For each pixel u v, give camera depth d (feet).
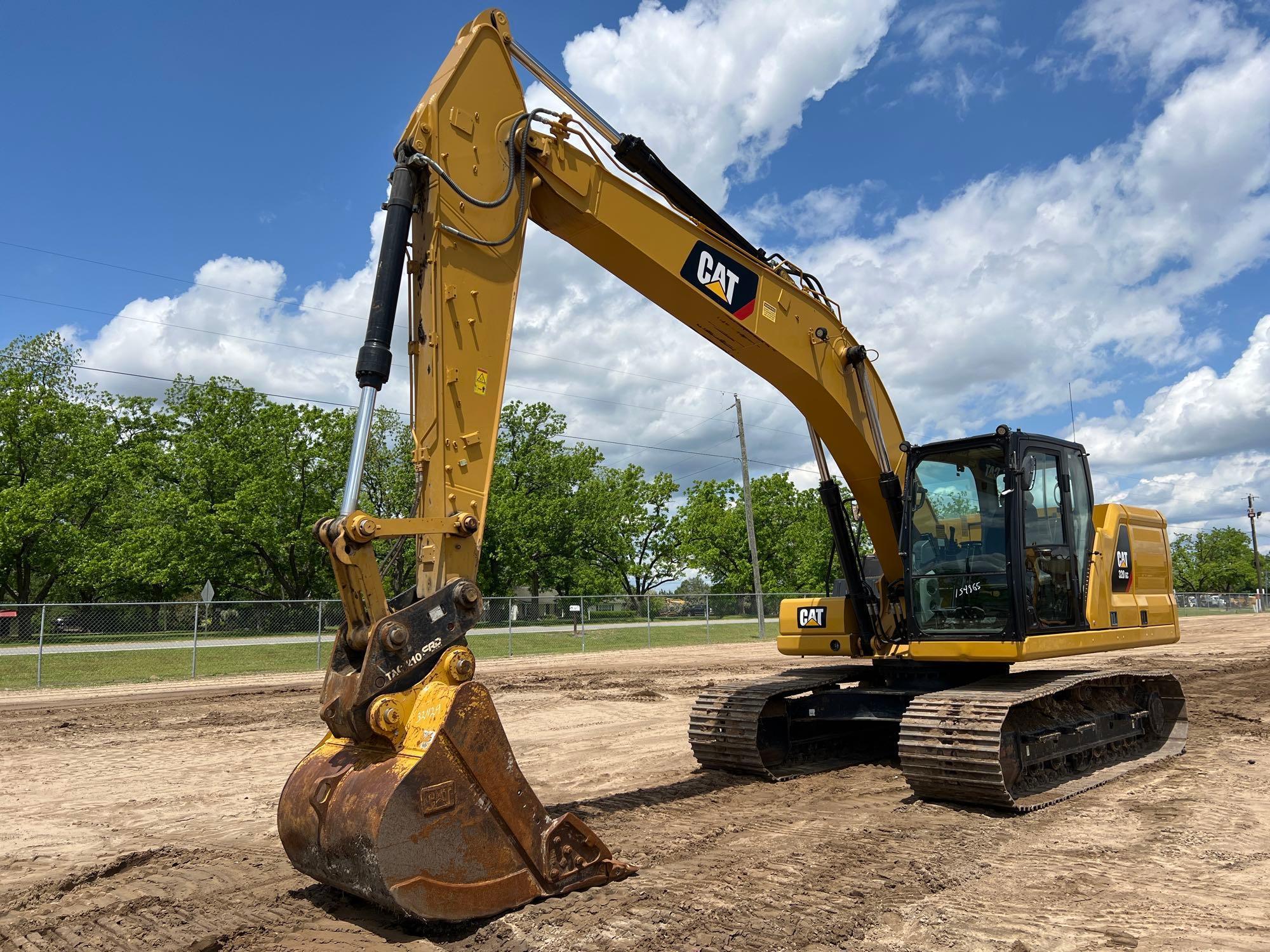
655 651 93.15
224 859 19.76
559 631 103.65
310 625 77.97
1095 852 19.52
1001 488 26.61
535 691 55.62
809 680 29.71
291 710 47.26
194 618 66.69
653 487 197.26
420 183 17.84
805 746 30.25
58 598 125.08
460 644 15.70
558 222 20.89
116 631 70.69
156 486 122.11
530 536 150.71
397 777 14.05
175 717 44.86
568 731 39.83
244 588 116.98
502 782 15.25
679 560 188.75
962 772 22.99
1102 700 30.22
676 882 16.98
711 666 74.13
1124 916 15.65
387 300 16.52
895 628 29.43
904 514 27.91
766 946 14.08
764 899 16.10
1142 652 82.84
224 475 113.50
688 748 34.55
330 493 118.62
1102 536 29.32
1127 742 31.01
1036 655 25.44
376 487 117.19
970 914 15.70
